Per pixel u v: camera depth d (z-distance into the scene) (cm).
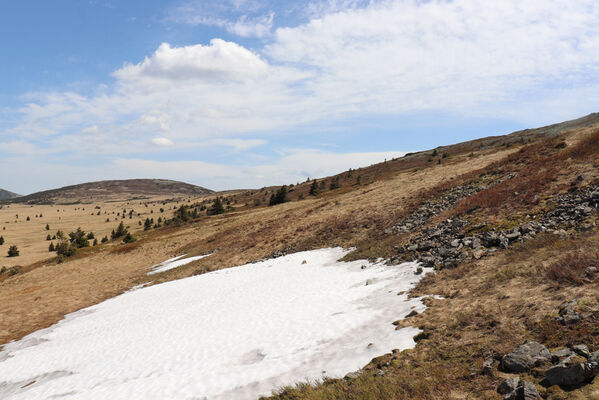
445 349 816
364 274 2011
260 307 1809
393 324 1109
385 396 679
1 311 3312
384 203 4078
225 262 3962
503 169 3425
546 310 822
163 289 3100
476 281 1250
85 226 17562
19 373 1677
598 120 9388
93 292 3806
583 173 2002
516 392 562
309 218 4819
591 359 574
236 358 1200
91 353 1700
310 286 2031
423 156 15012
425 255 1897
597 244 1098
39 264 6662
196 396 981
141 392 1085
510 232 1659
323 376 884
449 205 2980
